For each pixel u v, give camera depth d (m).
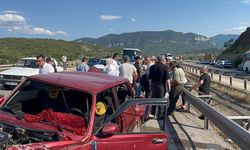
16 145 3.83
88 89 5.01
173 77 13.51
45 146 3.88
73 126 4.66
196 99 11.26
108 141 4.55
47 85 5.43
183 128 10.91
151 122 6.45
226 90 26.84
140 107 5.91
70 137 4.30
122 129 5.29
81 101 5.14
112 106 5.54
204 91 13.86
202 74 13.93
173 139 9.20
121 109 4.73
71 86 5.06
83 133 4.44
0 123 4.61
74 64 59.19
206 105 9.70
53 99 5.42
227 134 7.07
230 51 109.25
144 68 18.47
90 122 4.57
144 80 14.66
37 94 5.53
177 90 13.35
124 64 13.62
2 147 3.81
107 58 14.44
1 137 3.92
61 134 4.34
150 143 5.02
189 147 8.56
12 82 18.64
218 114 8.11
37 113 5.46
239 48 103.62
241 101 22.17
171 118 12.66
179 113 14.04
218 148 8.81
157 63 12.49
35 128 4.54
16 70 19.27
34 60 20.83
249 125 8.96
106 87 5.28
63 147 4.05
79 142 4.25
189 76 43.28
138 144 4.87
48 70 11.69
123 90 6.28
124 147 4.73
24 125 4.61
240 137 6.14
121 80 6.05
